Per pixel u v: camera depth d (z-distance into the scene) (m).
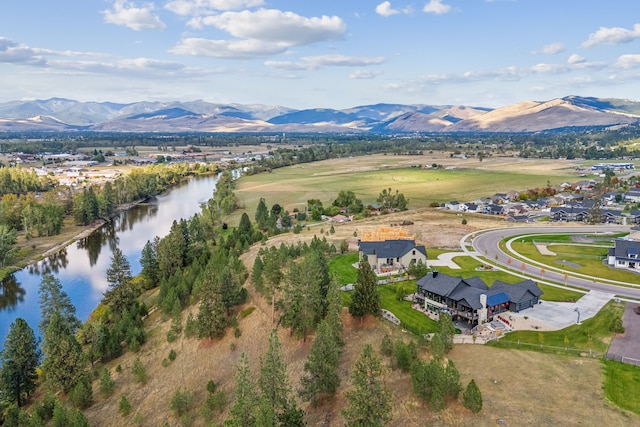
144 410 68.75
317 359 59.72
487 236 146.12
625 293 92.50
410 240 116.12
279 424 51.62
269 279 89.94
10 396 73.31
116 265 102.38
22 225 191.50
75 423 59.94
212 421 59.97
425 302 86.44
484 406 54.66
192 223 158.12
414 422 53.09
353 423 49.19
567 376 60.47
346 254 125.19
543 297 91.12
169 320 95.75
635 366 62.47
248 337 82.88
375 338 74.81
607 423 50.88
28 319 109.62
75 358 74.94
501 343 70.62
